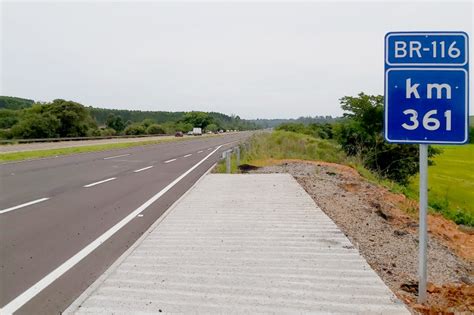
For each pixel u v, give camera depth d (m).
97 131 78.75
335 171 16.36
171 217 7.79
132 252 5.57
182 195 10.91
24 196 10.74
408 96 3.78
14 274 4.96
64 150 29.95
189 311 3.73
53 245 6.20
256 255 5.41
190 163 21.55
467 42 3.71
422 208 3.91
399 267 5.24
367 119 26.84
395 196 12.05
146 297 4.06
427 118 3.76
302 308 3.77
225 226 7.03
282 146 28.30
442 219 10.73
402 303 3.87
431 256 5.94
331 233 6.54
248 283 4.41
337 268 4.89
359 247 5.95
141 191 11.70
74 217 8.18
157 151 32.53
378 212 8.79
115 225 7.51
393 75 3.81
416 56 3.77
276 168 16.97
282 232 6.61
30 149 30.84
